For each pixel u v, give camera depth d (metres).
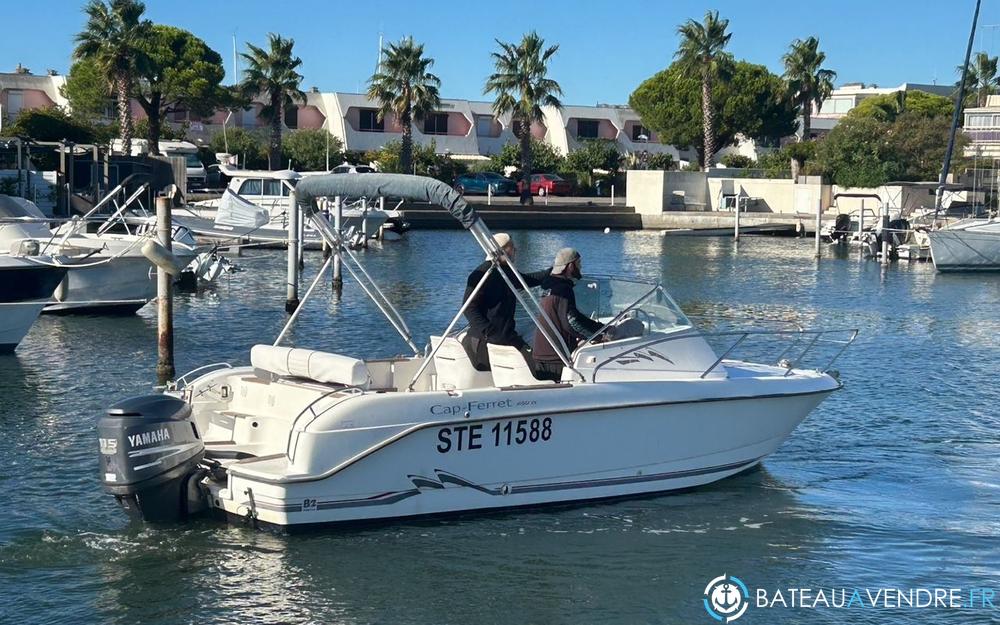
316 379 9.28
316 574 8.40
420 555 8.81
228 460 9.30
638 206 57.91
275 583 8.23
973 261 35.97
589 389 9.66
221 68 63.88
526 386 9.51
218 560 8.57
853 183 57.72
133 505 8.92
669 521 9.78
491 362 9.97
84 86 62.34
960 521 10.03
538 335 9.96
